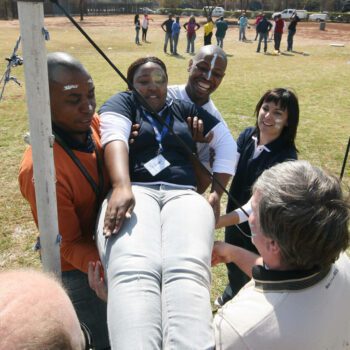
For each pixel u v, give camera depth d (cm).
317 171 132
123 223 153
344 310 134
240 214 237
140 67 200
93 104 177
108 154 175
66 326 78
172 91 276
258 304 128
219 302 318
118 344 120
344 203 126
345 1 5009
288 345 121
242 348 122
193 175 193
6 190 506
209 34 1927
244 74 1348
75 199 180
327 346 128
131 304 126
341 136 752
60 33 2542
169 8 5491
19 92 954
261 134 260
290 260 127
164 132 192
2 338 71
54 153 174
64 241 184
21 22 125
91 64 1430
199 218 156
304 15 4241
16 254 392
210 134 214
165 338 122
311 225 121
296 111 251
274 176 133
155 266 139
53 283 85
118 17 4388
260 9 6259
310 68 1493
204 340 120
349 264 146
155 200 171
